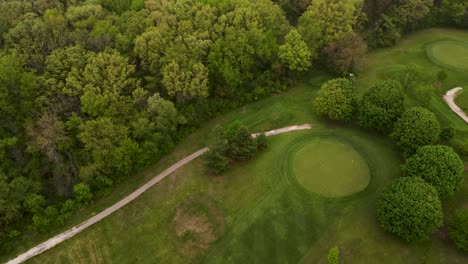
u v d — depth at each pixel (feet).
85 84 288.10
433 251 229.25
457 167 239.71
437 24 430.61
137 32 318.24
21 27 303.27
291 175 278.87
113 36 315.17
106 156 265.75
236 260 235.61
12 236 251.80
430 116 267.59
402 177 246.27
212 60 312.91
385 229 233.96
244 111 335.88
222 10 340.59
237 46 319.47
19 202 256.52
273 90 348.38
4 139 268.82
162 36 312.50
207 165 284.82
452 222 229.25
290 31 336.29
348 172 277.85
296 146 300.40
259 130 318.65
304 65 339.77
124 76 292.61
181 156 300.61
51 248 249.55
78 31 309.42
